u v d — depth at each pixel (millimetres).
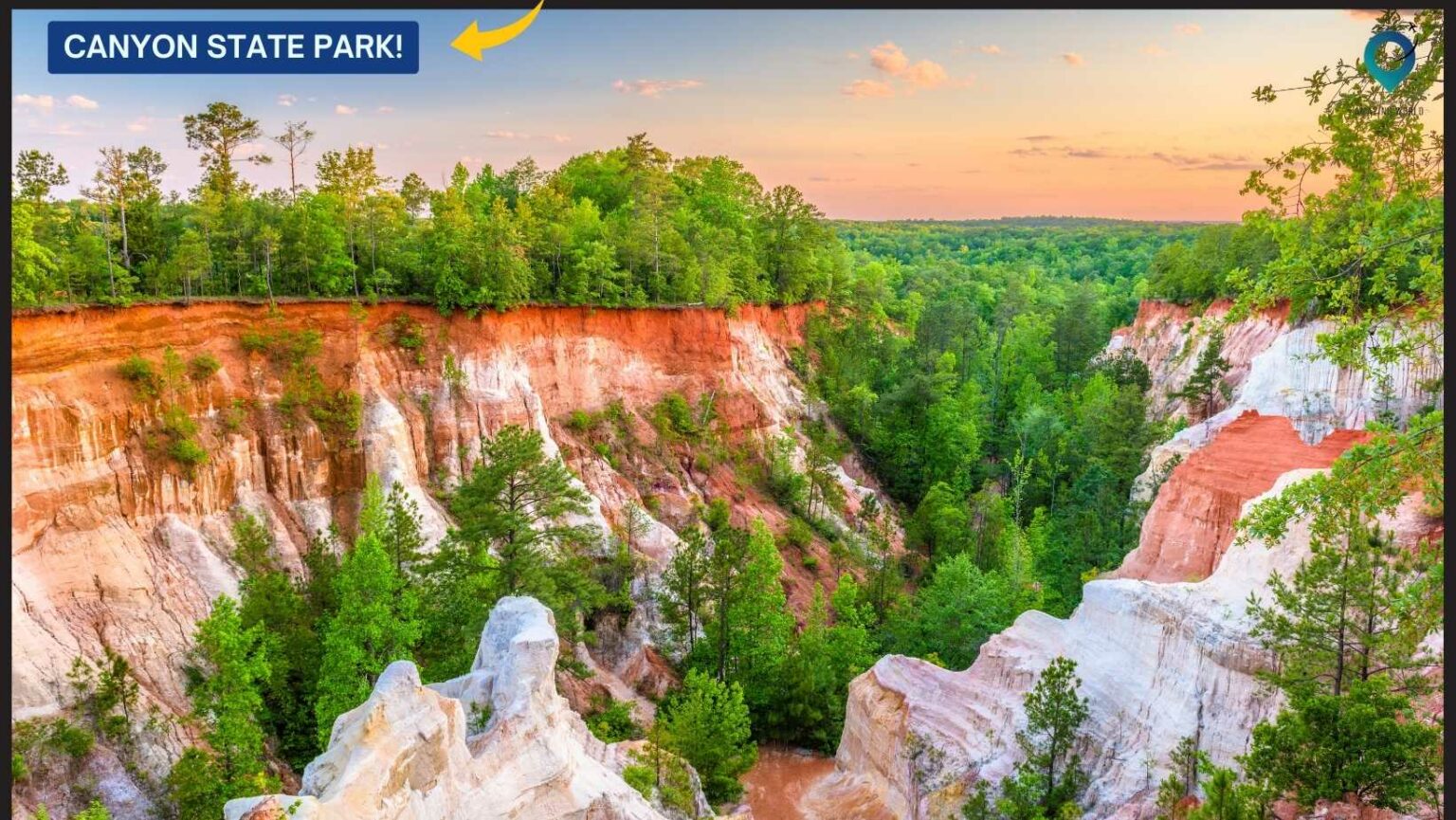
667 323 76438
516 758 28328
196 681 40344
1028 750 36750
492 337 63062
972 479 87250
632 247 76812
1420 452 18984
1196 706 34469
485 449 45188
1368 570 29203
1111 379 97500
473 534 43656
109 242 48969
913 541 73688
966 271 196750
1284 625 30656
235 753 34250
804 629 59844
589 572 55875
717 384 77625
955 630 55812
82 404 42438
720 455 74625
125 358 45188
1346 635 30469
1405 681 28484
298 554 49000
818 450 78625
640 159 102500
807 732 52000
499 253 62562
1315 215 18984
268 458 50375
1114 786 34750
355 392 54438
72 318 43188
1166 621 37062
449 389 59812
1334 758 25609
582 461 65500
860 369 98438
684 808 35781
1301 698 29031
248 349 51438
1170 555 49406
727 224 101250
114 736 35125
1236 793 26016
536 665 31266
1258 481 46219
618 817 29281
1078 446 83625
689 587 54188
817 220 100500
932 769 40125
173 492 45188
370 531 45406
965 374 108875
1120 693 37281
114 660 35750
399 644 38438
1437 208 17609
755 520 59188
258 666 34500
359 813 22844
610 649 54688
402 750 24656
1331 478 19453
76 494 41125
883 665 46594
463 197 88875
